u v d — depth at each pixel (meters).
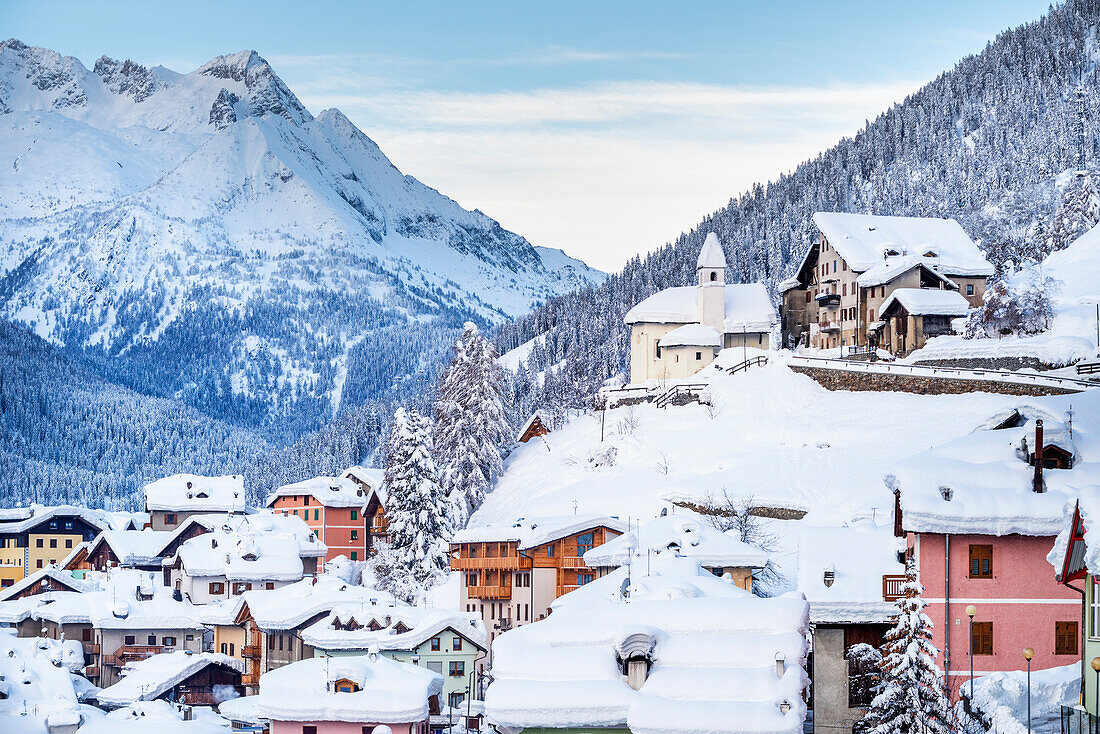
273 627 126.25
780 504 120.25
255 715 96.25
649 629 61.75
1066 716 56.19
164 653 143.75
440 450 158.88
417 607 130.25
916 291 153.25
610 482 142.00
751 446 138.12
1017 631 66.69
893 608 66.19
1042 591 66.81
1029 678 59.38
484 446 159.38
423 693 91.75
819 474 125.50
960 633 66.69
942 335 150.25
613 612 64.69
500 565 123.25
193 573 150.75
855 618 66.25
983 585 67.00
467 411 161.12
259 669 130.75
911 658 59.22
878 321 156.88
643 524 123.25
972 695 61.41
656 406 160.88
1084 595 55.47
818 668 66.75
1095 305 146.00
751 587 101.31
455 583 138.00
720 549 101.69
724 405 150.38
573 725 58.88
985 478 68.75
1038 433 68.44
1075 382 121.75
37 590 162.38
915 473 68.88
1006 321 142.38
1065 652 66.56
